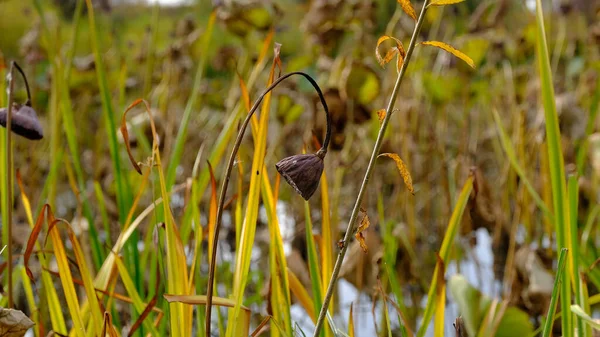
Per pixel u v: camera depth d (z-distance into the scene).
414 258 9.33
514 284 8.19
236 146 5.64
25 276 6.36
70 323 8.72
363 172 13.05
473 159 12.84
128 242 6.95
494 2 14.41
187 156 13.09
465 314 6.61
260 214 12.27
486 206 9.56
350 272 8.92
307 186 5.61
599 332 6.47
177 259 6.05
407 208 11.57
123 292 7.92
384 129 5.60
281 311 6.23
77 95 12.55
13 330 5.73
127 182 7.04
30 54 13.41
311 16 11.93
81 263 6.07
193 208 6.34
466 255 11.63
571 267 6.12
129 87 14.34
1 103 6.95
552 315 5.95
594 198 9.76
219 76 17.67
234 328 5.97
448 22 14.55
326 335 6.21
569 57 15.00
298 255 7.84
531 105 12.25
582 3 13.30
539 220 12.06
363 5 12.09
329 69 11.73
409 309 9.54
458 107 18.52
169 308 6.02
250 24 11.27
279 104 11.11
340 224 10.45
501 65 16.39
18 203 12.31
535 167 11.01
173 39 14.96
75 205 13.70
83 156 15.09
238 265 6.01
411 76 12.70
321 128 8.88
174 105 12.33
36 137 6.04
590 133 8.71
